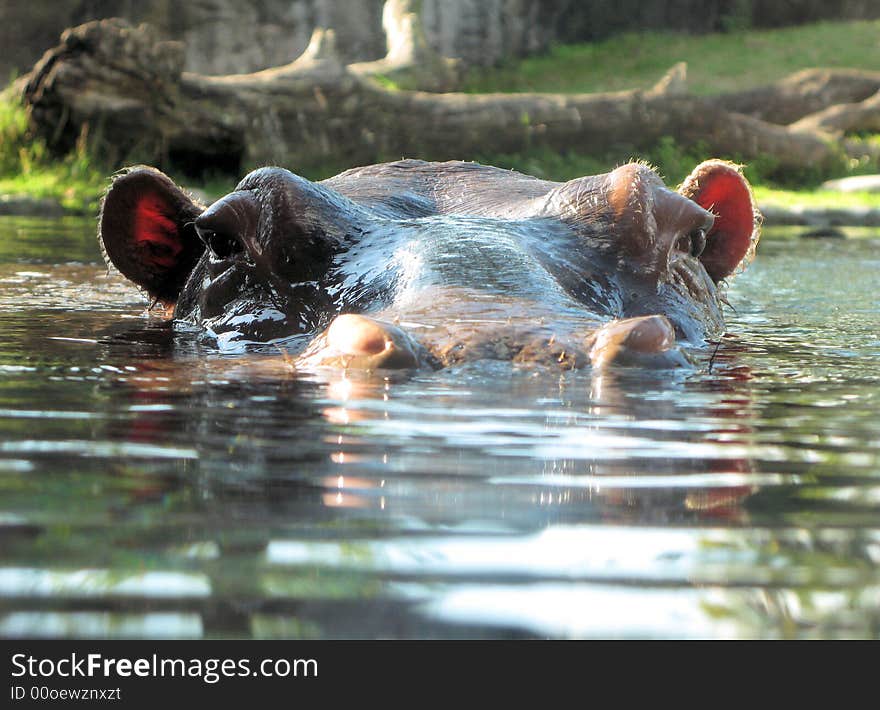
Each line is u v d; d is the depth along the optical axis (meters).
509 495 2.82
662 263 5.84
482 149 23.81
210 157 22.67
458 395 4.06
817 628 2.04
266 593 2.15
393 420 3.69
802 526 2.61
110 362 5.03
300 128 22.80
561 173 23.53
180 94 21.98
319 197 5.93
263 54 30.58
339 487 2.88
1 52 29.36
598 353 4.53
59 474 3.00
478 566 2.30
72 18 29.77
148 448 3.32
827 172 25.77
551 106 24.06
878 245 14.02
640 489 2.91
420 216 6.46
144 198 6.90
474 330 4.58
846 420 3.90
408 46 27.67
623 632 2.01
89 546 2.40
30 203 18.42
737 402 4.19
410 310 4.84
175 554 2.35
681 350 4.85
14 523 2.55
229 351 5.40
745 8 37.88
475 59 34.06
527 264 5.25
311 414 3.80
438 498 2.79
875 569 2.31
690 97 24.92
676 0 37.81
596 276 5.61
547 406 3.92
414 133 23.41
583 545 2.44
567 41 36.44
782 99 29.34
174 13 29.86
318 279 5.63
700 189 7.16
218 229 5.92
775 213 18.66
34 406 3.97
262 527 2.54
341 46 31.27
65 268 9.81
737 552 2.41
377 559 2.33
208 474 3.00
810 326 6.84
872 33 36.59
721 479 3.04
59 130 21.62
